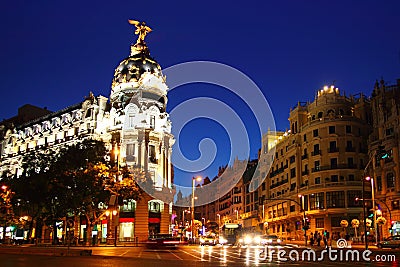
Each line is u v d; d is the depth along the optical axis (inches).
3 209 2544.3
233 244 2773.1
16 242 2812.5
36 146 3752.5
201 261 1080.8
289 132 4111.7
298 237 3563.0
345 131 3412.9
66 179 2325.3
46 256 1300.4
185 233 3944.4
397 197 2647.6
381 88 3041.3
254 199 4793.3
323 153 3437.5
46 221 2544.3
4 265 901.8
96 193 2332.7
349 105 3612.2
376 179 2851.9
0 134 4237.2
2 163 4033.0
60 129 3634.4
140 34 3555.6
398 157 2687.0
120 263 993.5
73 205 2329.0
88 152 2394.2
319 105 3634.4
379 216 2345.0
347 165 3341.5
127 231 2999.5
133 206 3006.9
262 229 4357.8
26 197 2409.0
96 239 2546.8
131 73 3302.2
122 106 3253.0
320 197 3289.9
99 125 3346.5
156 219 3063.5
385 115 2901.1
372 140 3078.2
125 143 3139.8
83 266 888.9
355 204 3159.5
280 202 3996.1
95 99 3422.7
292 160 3796.8
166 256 1323.8
